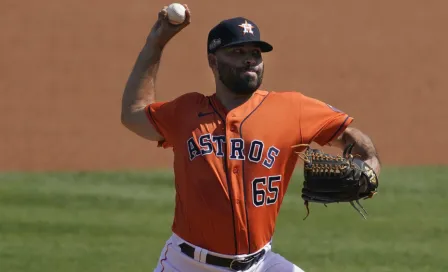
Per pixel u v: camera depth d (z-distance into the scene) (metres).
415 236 37.28
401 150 70.31
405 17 89.50
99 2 86.50
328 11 89.88
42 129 71.44
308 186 17.00
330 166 16.61
